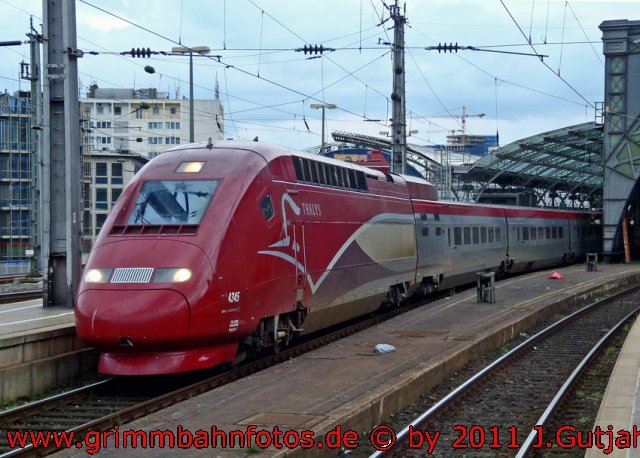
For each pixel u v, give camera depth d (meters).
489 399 12.05
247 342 13.55
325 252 16.41
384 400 10.34
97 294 11.99
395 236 21.25
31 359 12.93
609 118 43.16
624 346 14.41
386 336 16.53
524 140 42.38
